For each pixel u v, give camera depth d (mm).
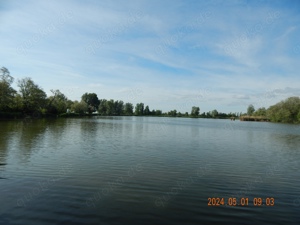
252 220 11695
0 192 14453
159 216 11875
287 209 13062
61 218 11320
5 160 22656
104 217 11570
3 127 54750
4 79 84812
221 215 12180
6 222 10781
